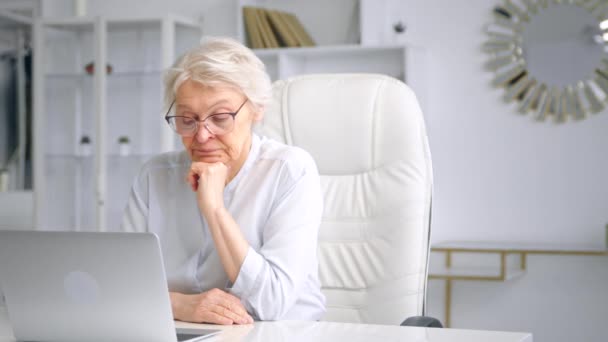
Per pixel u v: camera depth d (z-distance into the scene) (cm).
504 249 325
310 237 148
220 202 141
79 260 109
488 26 364
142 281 107
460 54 368
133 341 111
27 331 117
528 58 358
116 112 414
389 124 177
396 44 354
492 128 364
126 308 109
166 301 107
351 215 176
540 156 358
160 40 411
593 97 350
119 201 409
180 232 159
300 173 153
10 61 423
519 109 360
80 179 417
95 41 406
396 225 169
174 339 108
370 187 176
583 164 352
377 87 181
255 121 154
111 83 413
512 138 362
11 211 414
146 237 104
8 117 421
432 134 372
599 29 348
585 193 352
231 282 146
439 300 373
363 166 178
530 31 358
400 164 173
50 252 111
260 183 153
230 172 155
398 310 166
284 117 187
